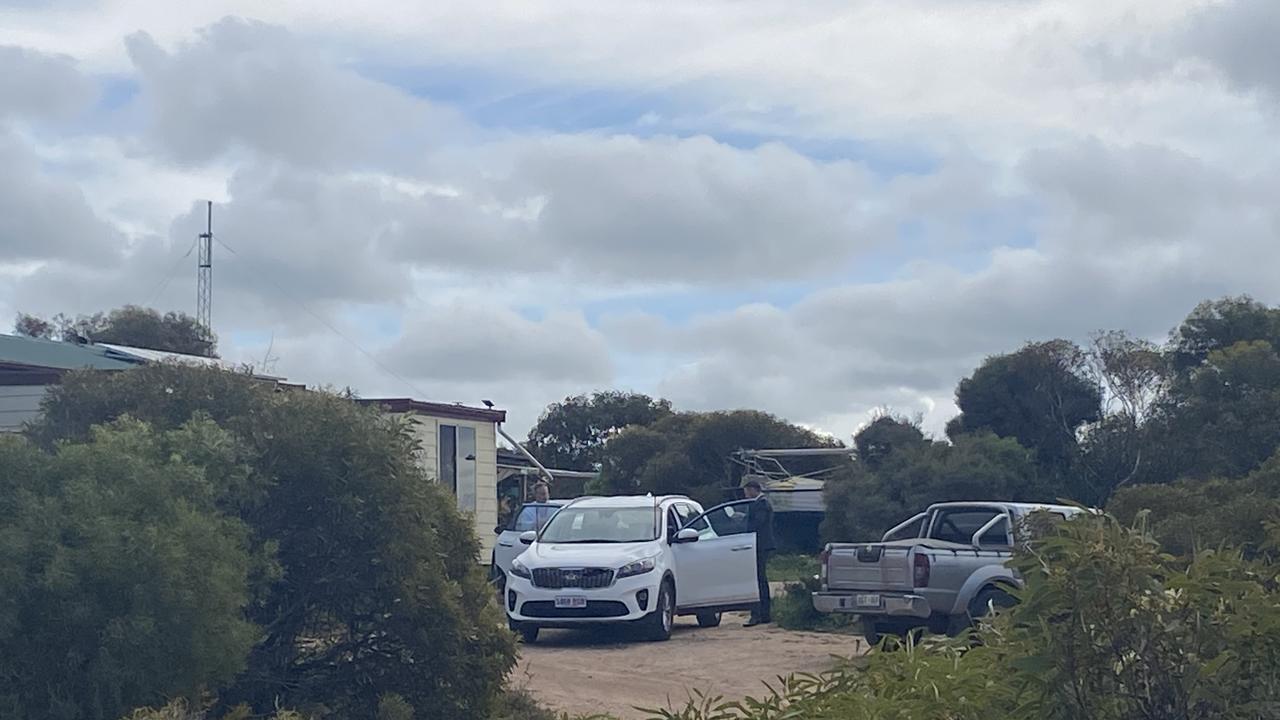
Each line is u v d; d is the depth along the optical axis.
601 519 17.91
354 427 8.88
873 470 40.19
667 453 60.16
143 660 6.92
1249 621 3.63
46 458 7.32
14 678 6.86
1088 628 3.65
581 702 11.65
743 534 18.69
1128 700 3.66
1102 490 38.19
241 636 7.47
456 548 9.58
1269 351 36.19
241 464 8.33
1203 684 3.61
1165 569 3.75
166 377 9.46
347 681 8.88
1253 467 33.94
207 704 7.57
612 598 16.48
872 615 15.07
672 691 12.47
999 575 14.57
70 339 22.94
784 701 4.71
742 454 53.41
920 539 15.64
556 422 78.50
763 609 19.02
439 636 8.92
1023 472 37.84
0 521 6.90
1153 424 38.34
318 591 8.72
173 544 7.02
